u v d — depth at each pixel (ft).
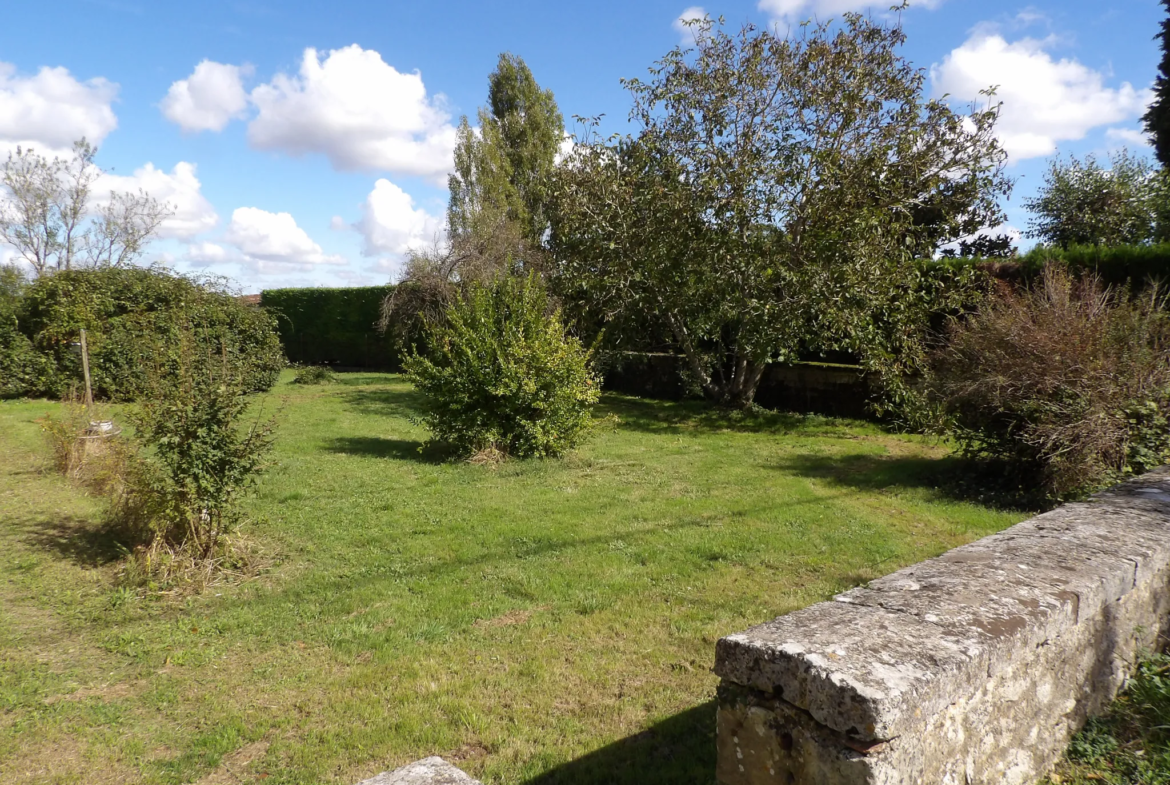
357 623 13.46
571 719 10.27
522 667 11.72
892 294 34.45
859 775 5.16
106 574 16.35
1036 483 22.43
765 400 45.73
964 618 6.57
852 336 33.81
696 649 12.30
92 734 10.03
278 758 9.45
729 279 36.52
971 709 6.21
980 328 24.03
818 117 36.45
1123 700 8.84
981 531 19.02
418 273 55.57
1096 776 7.63
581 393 29.73
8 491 24.14
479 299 29.94
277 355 54.95
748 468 27.73
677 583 15.30
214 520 16.58
